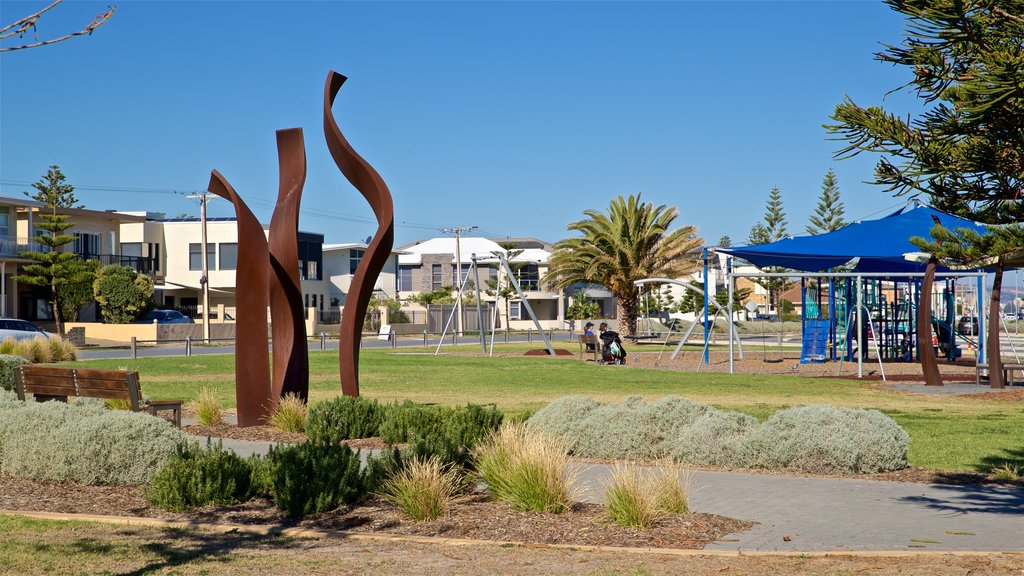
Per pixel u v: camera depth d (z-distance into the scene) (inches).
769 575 230.4
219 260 2588.6
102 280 1984.5
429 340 2226.9
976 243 242.7
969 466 416.2
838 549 258.4
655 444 441.1
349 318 580.4
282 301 566.3
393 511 313.3
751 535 277.9
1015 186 232.2
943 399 753.6
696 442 425.4
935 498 339.0
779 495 344.8
